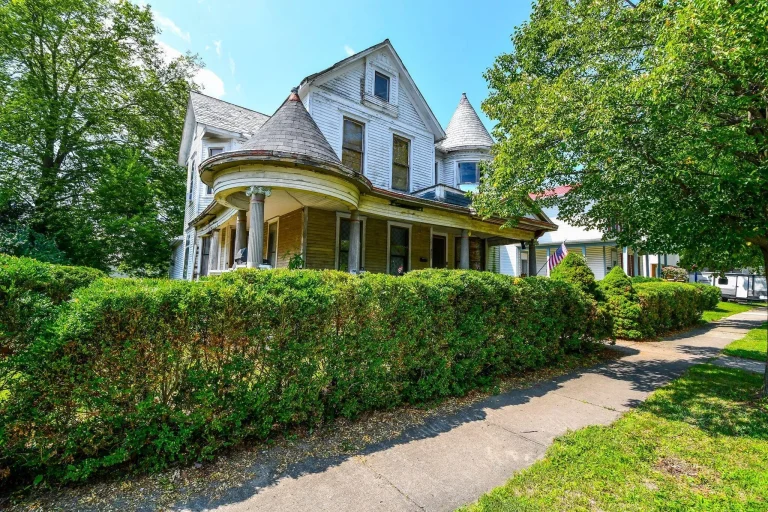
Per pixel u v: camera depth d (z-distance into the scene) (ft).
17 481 7.63
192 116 53.67
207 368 9.18
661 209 14.79
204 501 7.53
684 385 16.75
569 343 21.01
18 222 48.16
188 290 9.05
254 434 10.03
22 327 7.48
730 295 76.69
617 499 7.89
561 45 20.72
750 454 10.05
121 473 8.24
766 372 15.16
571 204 21.62
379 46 37.96
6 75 50.70
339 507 7.49
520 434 11.28
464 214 33.55
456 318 14.78
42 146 54.60
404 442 10.54
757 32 9.82
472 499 7.89
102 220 53.42
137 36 61.77
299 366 10.43
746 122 12.54
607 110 13.75
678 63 11.36
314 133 23.95
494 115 23.75
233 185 21.56
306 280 11.38
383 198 27.91
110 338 7.98
